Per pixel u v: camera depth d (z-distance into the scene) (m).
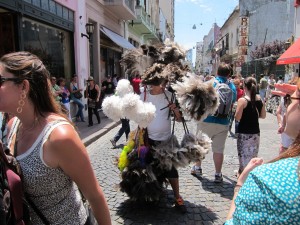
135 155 3.78
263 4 33.16
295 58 11.66
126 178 3.76
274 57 20.52
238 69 32.53
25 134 1.58
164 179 3.93
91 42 14.49
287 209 1.01
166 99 3.80
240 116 4.66
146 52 4.08
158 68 3.75
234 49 39.22
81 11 12.39
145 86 3.89
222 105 4.62
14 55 1.53
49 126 1.49
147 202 4.02
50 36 10.19
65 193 1.58
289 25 32.78
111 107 3.46
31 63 1.52
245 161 4.73
